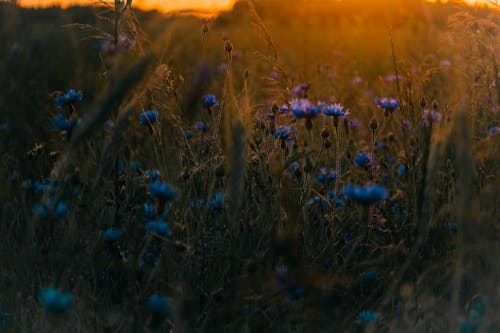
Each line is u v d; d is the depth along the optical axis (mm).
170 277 1097
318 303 1016
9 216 1270
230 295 1070
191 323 1057
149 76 1128
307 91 1615
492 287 1009
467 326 1006
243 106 1161
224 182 1225
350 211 1252
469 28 1478
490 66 1410
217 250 1172
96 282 1094
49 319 1004
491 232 1027
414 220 1169
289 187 1103
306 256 1130
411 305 1043
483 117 1391
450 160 1237
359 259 1218
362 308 1109
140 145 1379
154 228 1071
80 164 1214
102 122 1005
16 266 1076
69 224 1133
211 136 1289
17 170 1395
